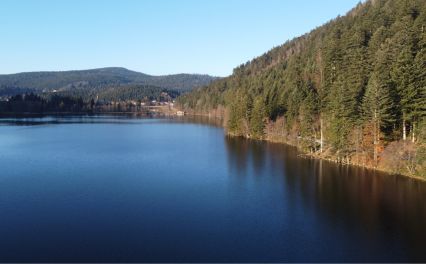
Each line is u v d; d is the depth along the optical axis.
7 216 52.94
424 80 73.50
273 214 54.09
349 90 86.00
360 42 112.62
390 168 74.38
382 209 55.41
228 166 85.88
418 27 92.00
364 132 81.62
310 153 99.81
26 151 108.12
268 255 41.81
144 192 64.81
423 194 61.25
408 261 40.53
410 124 77.88
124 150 110.56
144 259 40.62
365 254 42.09
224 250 42.88
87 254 41.59
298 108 116.88
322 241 45.38
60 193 64.06
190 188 67.44
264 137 133.75
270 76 178.62
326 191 64.56
